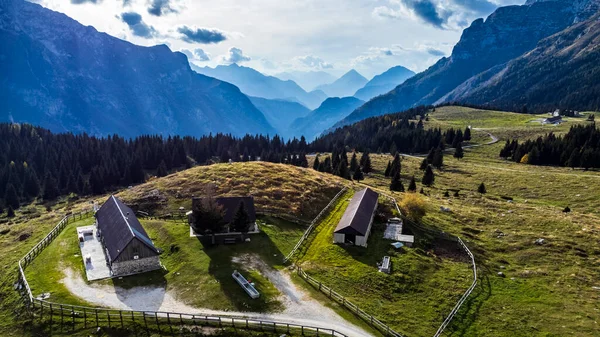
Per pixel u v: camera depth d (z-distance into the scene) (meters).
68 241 64.25
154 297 45.94
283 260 55.88
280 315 40.91
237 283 47.59
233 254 56.69
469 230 65.31
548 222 65.56
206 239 62.72
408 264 52.16
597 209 77.25
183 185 88.75
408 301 44.06
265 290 46.12
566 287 45.91
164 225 69.50
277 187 87.25
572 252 54.25
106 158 175.62
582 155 121.38
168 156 183.62
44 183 142.25
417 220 68.38
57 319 42.56
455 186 107.12
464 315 41.19
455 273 50.53
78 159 173.38
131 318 41.59
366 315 40.62
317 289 46.47
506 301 43.84
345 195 89.94
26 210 121.44
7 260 60.34
